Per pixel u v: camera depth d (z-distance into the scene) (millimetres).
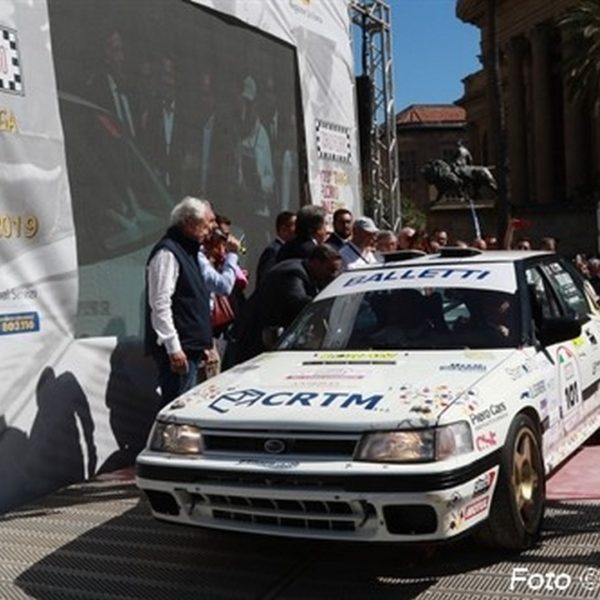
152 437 4832
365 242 8273
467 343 5367
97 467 7176
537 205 41625
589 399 6312
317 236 7195
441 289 5762
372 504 4172
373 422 4277
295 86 11102
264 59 10336
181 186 8648
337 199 12078
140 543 5438
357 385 4719
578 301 6777
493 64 26125
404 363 5051
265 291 6750
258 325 6773
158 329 6285
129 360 7602
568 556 4844
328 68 11906
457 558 4875
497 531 4695
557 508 5656
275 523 4414
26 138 6590
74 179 7242
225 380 5195
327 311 5949
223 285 7074
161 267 6316
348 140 12492
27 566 5121
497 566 4746
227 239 7551
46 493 6652
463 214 36625
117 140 7734
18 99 6539
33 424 6555
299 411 4461
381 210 20312
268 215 10367
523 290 5715
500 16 51125
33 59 6703
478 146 61875
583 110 44906
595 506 5680
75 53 7285
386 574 4734
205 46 9109
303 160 11211
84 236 7320
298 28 11086
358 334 5648
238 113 9734
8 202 6410
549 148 48156
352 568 4844
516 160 50500
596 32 34812
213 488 4453
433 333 5480
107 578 4902
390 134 20469
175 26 8609
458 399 4480
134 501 6391
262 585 4715
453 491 4164
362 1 19766
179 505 4617
